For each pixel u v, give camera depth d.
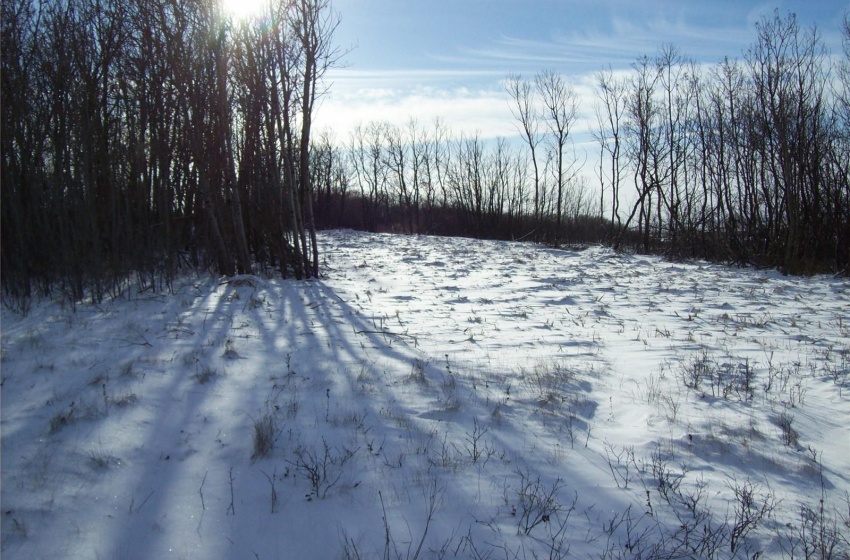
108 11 14.67
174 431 5.48
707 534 4.15
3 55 12.57
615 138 35.81
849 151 24.22
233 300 11.88
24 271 11.12
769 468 5.16
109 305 10.96
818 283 18.75
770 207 25.81
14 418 5.61
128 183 13.87
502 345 9.10
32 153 12.75
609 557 3.90
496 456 5.19
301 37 15.02
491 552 3.90
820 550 4.00
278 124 15.37
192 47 14.61
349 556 3.81
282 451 5.14
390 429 5.66
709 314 12.24
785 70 24.69
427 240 36.69
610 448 5.45
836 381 7.35
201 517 4.22
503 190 54.34
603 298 14.33
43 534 3.97
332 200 61.75
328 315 10.95
